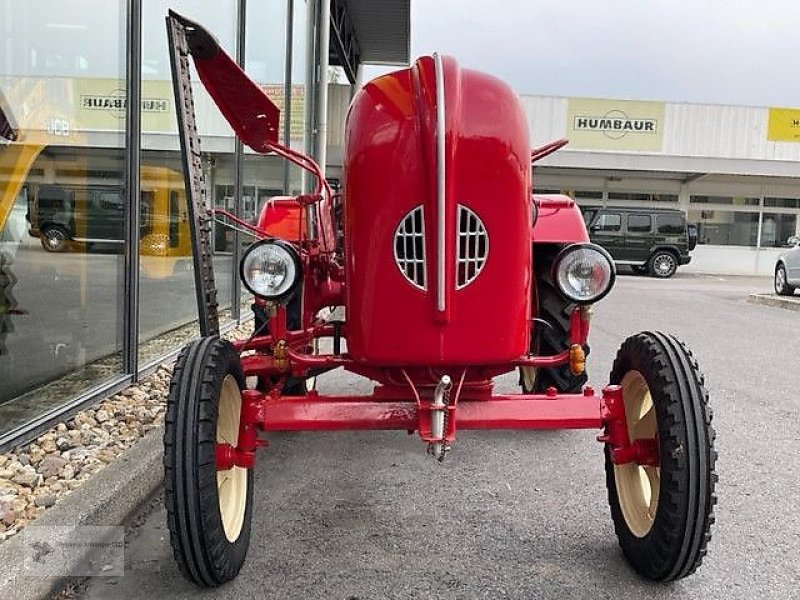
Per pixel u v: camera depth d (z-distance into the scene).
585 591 2.86
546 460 4.41
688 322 10.91
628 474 3.13
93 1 4.80
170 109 6.25
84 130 4.80
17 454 3.76
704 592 2.88
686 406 2.68
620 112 24.28
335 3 14.05
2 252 4.13
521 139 2.82
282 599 2.77
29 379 4.38
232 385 2.86
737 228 25.12
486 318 2.79
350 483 3.99
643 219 21.53
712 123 24.42
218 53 3.35
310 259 3.84
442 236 2.68
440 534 3.36
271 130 3.81
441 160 2.65
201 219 3.45
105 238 5.05
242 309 8.71
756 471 4.29
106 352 5.11
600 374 6.84
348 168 2.87
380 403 2.93
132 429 4.25
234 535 2.87
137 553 3.14
